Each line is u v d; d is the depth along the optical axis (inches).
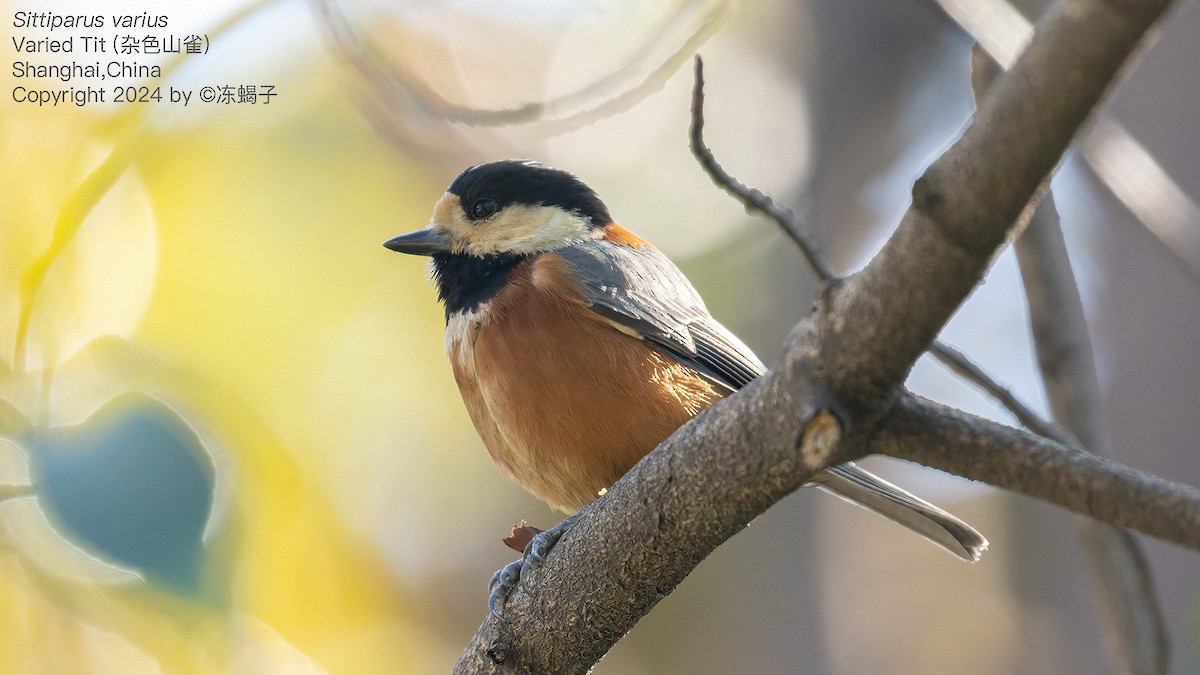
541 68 557.0
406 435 654.5
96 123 399.9
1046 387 346.3
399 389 636.7
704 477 233.9
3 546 285.9
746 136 678.5
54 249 321.1
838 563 649.6
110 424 255.3
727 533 240.7
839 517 658.2
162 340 475.2
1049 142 163.6
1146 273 498.3
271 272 543.2
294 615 435.5
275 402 537.0
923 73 650.2
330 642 477.1
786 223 205.2
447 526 693.3
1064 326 344.5
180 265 507.5
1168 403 485.4
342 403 582.6
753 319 643.5
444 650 682.8
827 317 197.2
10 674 343.3
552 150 681.0
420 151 580.4
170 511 251.8
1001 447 197.8
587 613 267.7
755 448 222.1
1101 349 510.3
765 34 666.2
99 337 320.2
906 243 181.6
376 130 553.3
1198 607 381.4
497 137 563.5
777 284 630.5
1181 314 490.6
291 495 357.1
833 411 199.2
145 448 253.1
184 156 502.6
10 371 295.7
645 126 708.0
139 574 247.9
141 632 291.7
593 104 399.2
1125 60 155.5
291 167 552.1
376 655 533.0
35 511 287.9
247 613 334.0
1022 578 646.5
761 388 216.8
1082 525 340.5
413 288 611.8
